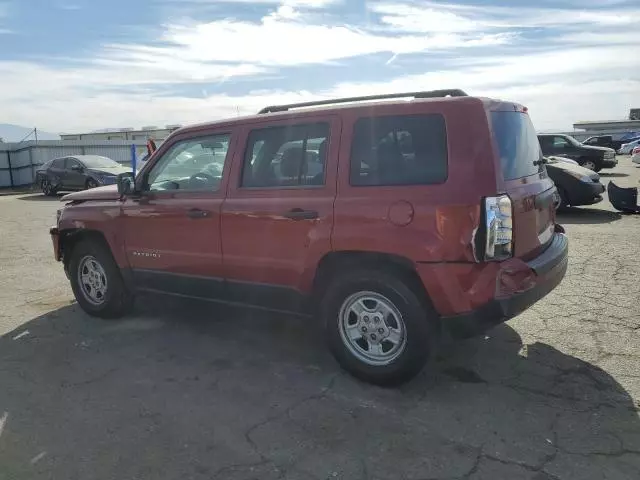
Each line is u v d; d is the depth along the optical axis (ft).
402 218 11.04
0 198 71.92
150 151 42.70
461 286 10.70
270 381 12.52
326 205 11.99
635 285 18.84
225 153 14.05
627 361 12.96
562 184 35.24
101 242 17.07
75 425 10.71
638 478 8.70
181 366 13.48
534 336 14.64
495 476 8.83
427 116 11.27
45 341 15.42
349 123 12.07
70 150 100.22
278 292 13.19
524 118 12.97
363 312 12.09
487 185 10.57
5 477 9.06
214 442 10.00
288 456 9.51
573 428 10.18
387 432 10.21
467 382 12.17
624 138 151.12
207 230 14.06
